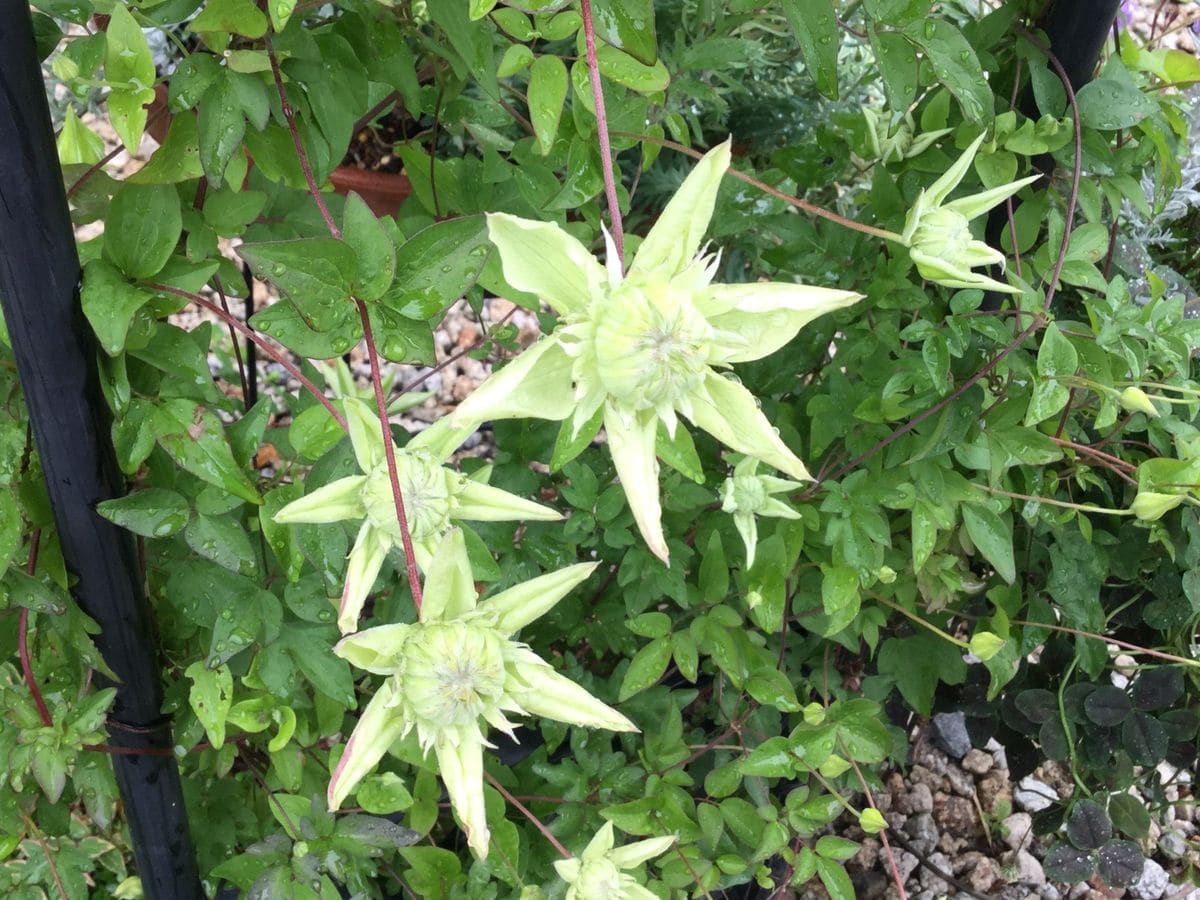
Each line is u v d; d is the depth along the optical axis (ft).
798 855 1.73
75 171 1.27
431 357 1.11
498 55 1.69
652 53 1.14
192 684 1.62
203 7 1.20
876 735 1.71
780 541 1.75
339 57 1.33
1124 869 1.98
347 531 1.30
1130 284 2.03
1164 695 1.95
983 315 1.59
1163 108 1.77
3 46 0.96
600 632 2.07
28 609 1.35
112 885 2.19
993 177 1.63
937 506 1.74
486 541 1.80
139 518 1.26
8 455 1.28
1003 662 1.88
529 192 1.59
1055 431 1.80
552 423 1.88
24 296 1.09
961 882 2.60
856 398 1.80
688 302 0.92
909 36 1.34
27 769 1.44
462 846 1.99
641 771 1.83
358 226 1.04
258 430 1.31
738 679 1.78
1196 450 1.64
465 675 0.95
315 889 1.54
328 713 1.67
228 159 1.18
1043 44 1.58
